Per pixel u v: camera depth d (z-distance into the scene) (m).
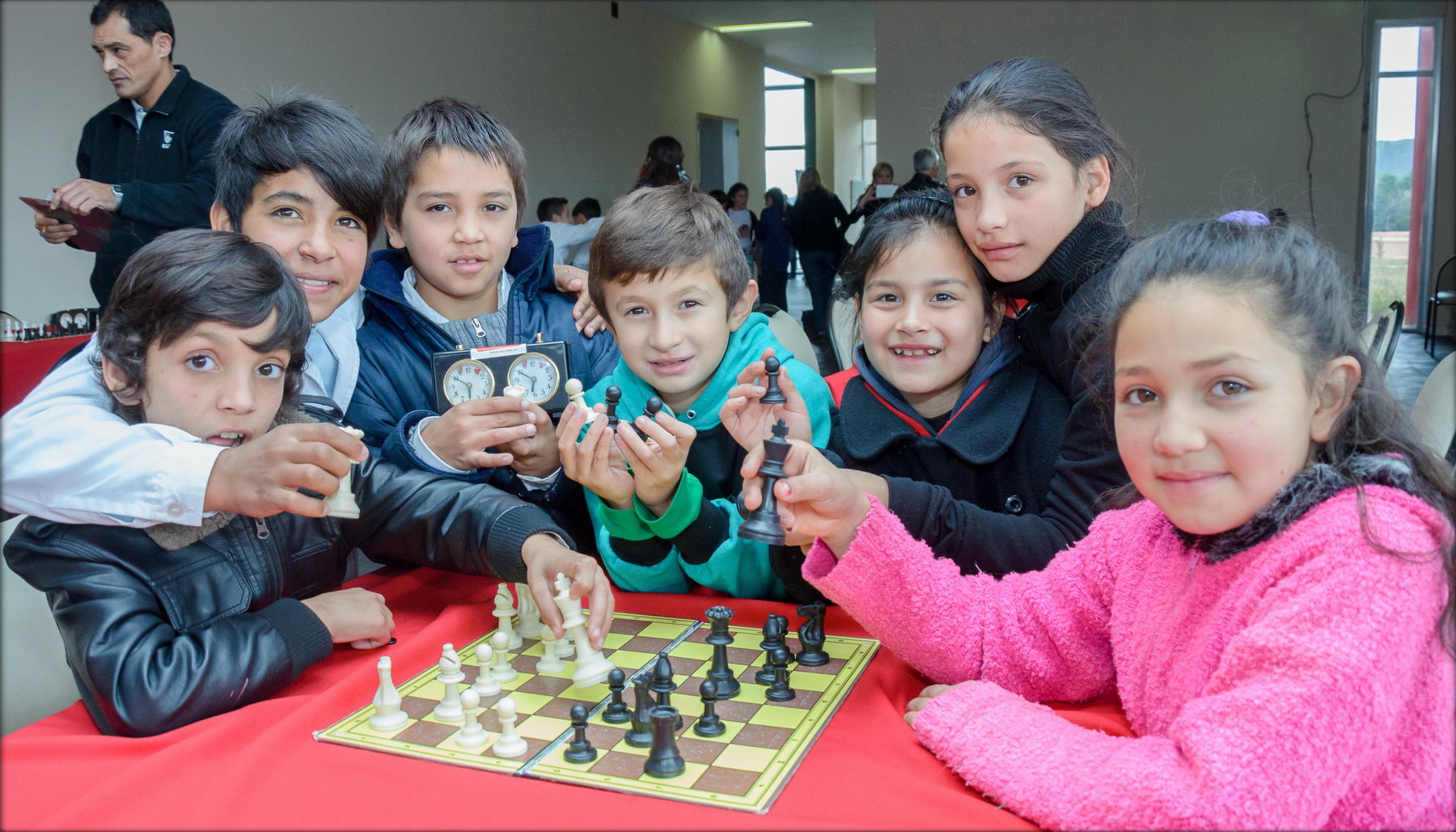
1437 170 10.67
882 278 1.79
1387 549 0.99
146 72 3.94
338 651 1.58
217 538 1.50
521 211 2.34
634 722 1.24
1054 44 9.55
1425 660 1.01
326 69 7.36
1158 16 9.30
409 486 1.76
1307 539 1.05
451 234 2.10
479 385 1.94
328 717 1.32
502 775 1.16
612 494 1.70
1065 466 1.62
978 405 1.82
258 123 1.93
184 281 1.36
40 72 4.93
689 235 1.78
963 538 1.59
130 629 1.33
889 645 1.42
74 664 1.36
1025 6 9.56
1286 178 9.24
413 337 2.22
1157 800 0.96
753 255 11.70
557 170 11.10
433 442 1.84
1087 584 1.37
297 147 1.88
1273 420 1.05
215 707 1.32
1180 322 1.05
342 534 1.80
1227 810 0.92
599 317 2.35
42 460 1.35
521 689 1.42
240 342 1.40
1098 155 1.70
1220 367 1.04
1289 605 1.01
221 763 1.19
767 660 1.43
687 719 1.30
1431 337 9.80
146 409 1.44
